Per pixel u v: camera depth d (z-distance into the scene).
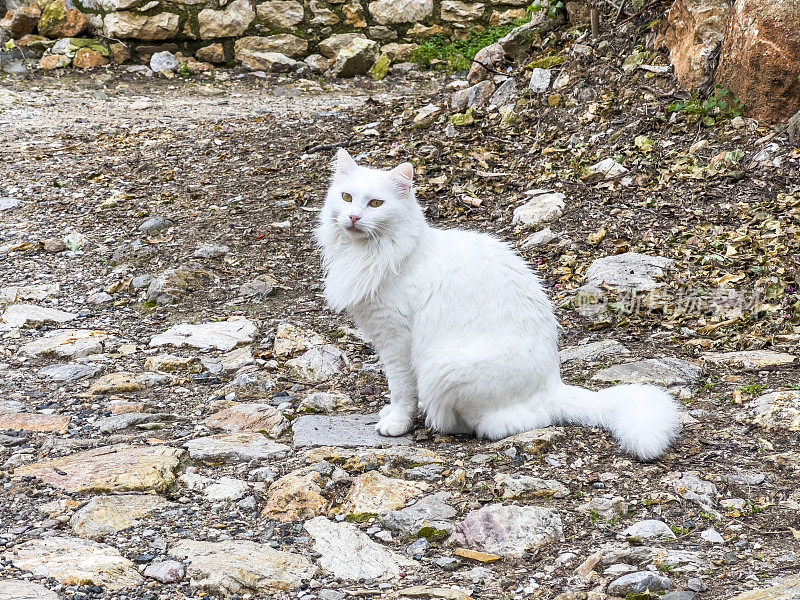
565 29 10.38
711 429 4.10
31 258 7.16
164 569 3.01
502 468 3.75
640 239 6.60
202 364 5.23
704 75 8.16
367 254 4.08
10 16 14.36
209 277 6.65
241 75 14.44
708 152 7.50
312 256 7.05
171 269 6.59
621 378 4.70
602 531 3.25
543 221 7.10
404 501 3.50
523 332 4.05
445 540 3.25
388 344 4.16
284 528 3.35
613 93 8.74
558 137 8.54
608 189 7.46
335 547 3.18
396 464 3.83
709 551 3.08
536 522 3.25
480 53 10.55
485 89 9.78
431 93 11.91
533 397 4.11
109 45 14.23
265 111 12.15
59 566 3.01
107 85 13.55
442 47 15.18
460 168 8.34
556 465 3.76
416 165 8.53
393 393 4.24
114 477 3.67
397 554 3.17
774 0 7.31
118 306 6.26
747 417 4.19
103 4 14.13
